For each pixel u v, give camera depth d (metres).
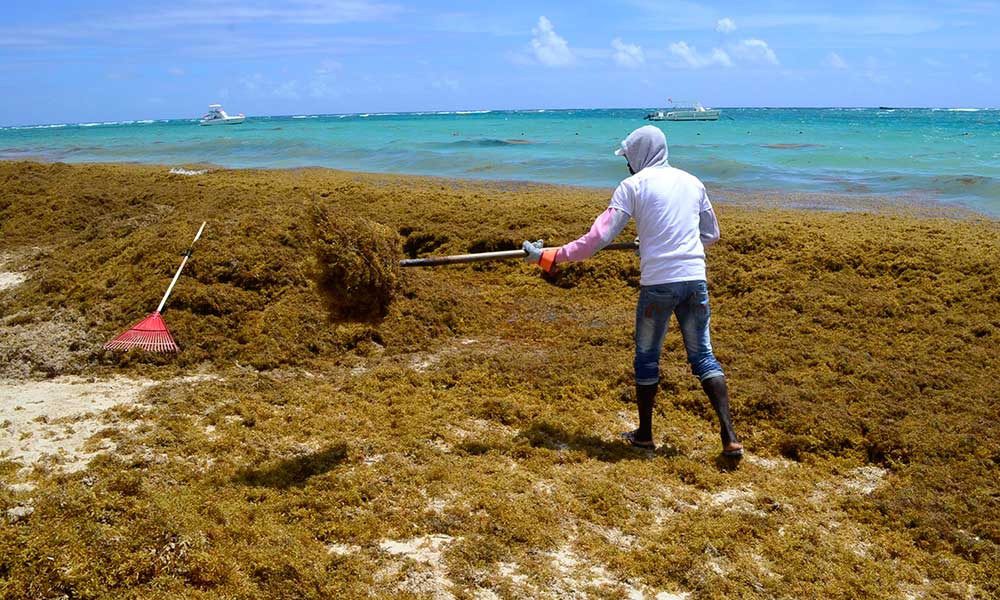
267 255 8.59
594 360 7.26
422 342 7.88
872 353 7.47
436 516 4.50
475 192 15.67
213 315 7.69
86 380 6.71
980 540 4.64
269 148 40.44
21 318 7.91
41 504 3.93
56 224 13.05
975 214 15.84
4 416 5.84
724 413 5.46
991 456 5.53
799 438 5.84
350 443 5.47
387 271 6.21
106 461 4.99
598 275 9.91
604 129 64.69
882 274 9.34
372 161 31.06
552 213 11.99
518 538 4.36
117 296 8.08
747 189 21.06
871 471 5.57
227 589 3.59
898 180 22.64
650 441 5.67
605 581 4.04
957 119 102.38
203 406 6.10
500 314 8.87
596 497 4.83
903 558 4.47
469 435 5.77
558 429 5.90
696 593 3.96
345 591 3.75
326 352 7.50
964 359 7.26
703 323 5.43
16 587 3.34
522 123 87.94
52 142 59.28
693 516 4.70
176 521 3.92
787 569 4.20
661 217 5.27
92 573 3.48
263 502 4.60
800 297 8.73
